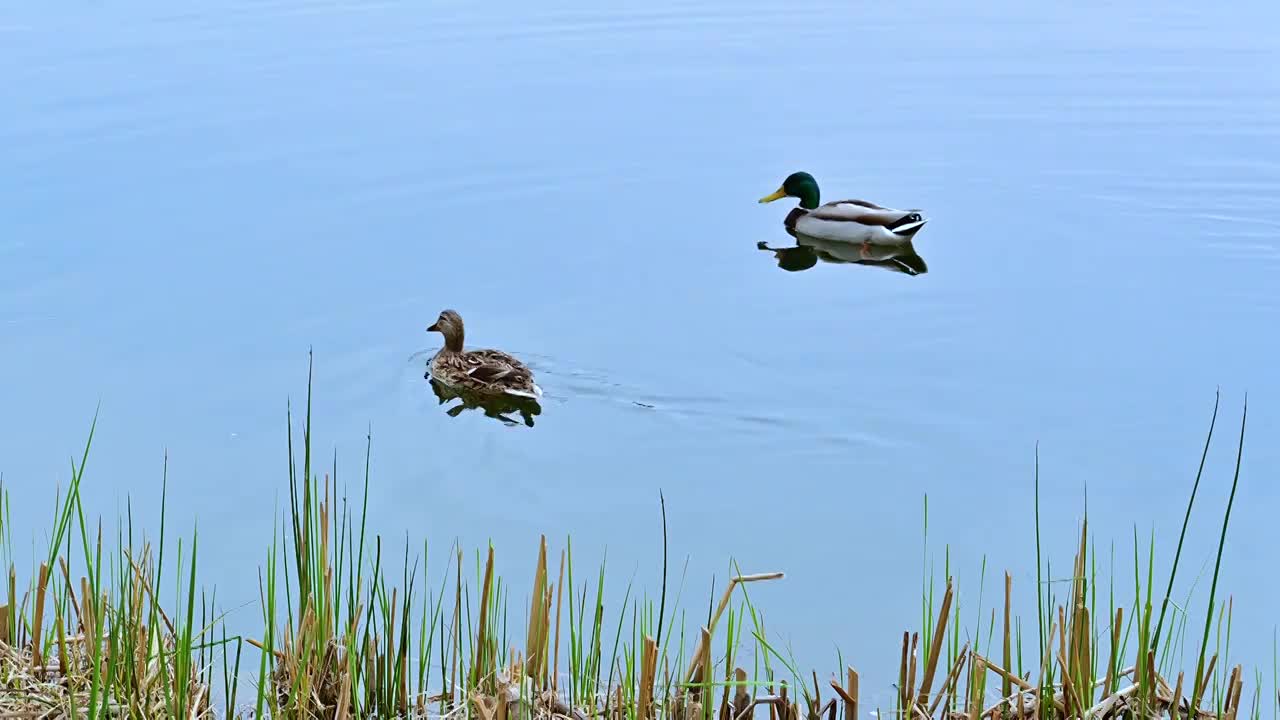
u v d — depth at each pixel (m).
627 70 27.56
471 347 17.23
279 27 29.67
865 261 20.72
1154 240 20.64
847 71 27.80
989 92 26.73
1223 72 27.66
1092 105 25.94
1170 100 26.16
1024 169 23.27
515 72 27.19
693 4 32.28
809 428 15.37
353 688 8.77
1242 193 22.05
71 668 8.79
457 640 9.55
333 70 26.94
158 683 8.80
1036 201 22.16
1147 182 22.59
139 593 9.09
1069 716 8.70
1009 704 8.73
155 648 9.32
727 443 14.99
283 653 9.38
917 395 16.11
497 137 23.83
